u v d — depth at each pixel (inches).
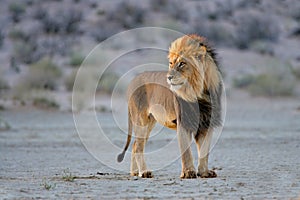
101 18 2896.2
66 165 790.5
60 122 1350.9
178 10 3038.9
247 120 1416.1
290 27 3036.4
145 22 2790.4
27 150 952.3
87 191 557.9
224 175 666.8
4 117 1421.0
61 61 2418.8
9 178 660.1
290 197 524.1
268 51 2679.6
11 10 2925.7
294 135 1125.7
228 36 2807.6
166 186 584.4
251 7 3253.0
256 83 2043.6
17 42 2625.5
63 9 2945.4
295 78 2251.5
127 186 586.9
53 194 542.3
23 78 2027.6
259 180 623.2
